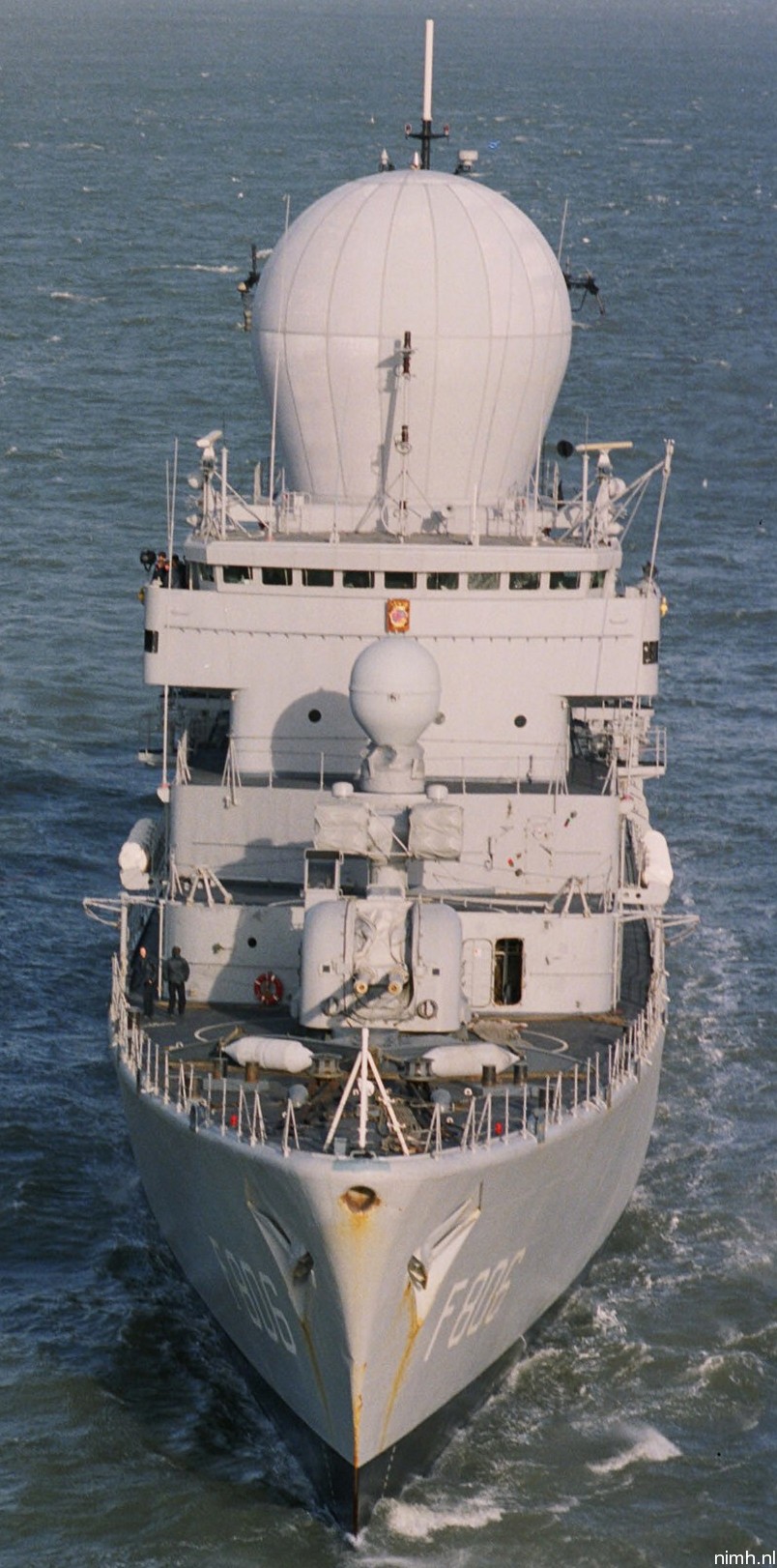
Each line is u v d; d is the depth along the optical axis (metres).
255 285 144.75
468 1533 105.94
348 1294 100.25
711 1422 114.12
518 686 131.00
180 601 130.75
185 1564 103.50
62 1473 109.12
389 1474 107.44
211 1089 112.00
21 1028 154.25
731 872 187.00
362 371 133.25
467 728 131.50
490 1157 103.19
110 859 188.12
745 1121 143.75
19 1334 119.38
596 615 130.12
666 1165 138.00
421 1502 108.19
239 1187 104.69
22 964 164.75
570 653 130.62
